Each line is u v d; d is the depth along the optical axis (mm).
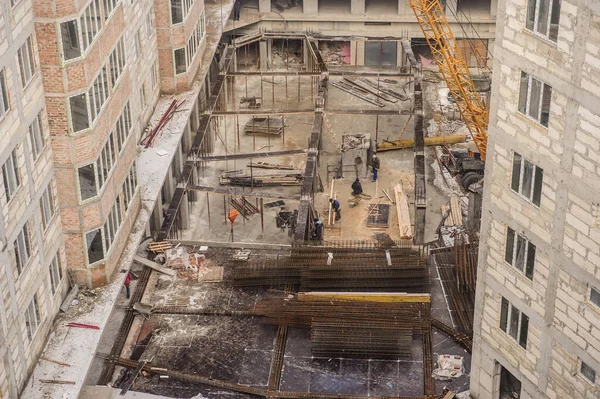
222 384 52031
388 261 59562
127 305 58812
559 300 42156
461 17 100375
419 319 55469
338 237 72125
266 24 102750
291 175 78875
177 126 73125
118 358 54156
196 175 76000
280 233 71875
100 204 52906
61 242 52750
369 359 53688
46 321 50812
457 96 87188
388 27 102062
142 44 70250
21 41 45344
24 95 46031
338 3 104250
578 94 37750
